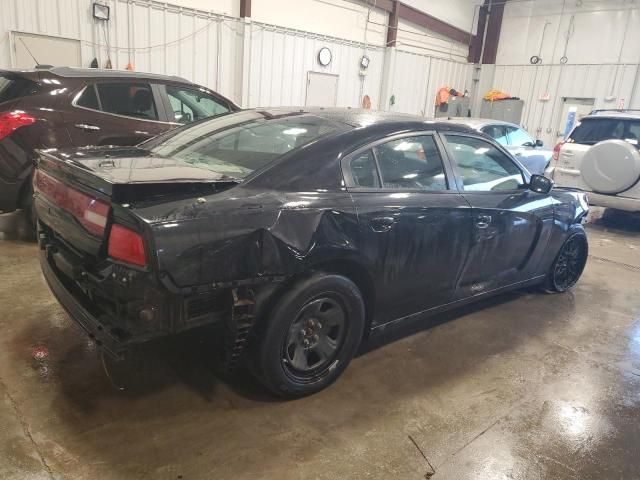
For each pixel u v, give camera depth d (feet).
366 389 8.75
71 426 7.15
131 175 6.77
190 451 6.88
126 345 6.44
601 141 22.34
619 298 14.49
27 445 6.70
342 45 34.81
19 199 13.85
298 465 6.82
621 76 40.45
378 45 37.65
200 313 6.80
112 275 6.39
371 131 8.92
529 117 45.85
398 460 7.08
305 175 7.88
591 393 9.29
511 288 12.48
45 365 8.54
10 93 13.71
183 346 9.46
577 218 13.74
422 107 43.19
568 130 43.70
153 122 15.98
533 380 9.56
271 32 30.27
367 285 8.78
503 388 9.19
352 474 6.75
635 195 21.43
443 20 42.60
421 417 8.10
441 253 9.70
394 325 9.68
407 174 9.30
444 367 9.75
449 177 10.06
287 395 8.13
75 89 14.44
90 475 6.31
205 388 8.30
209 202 6.74
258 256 6.98
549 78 44.21
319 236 7.56
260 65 30.32
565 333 11.80
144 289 6.25
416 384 9.05
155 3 25.44
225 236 6.64
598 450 7.70
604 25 40.81
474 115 48.47
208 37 27.84
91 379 8.27
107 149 9.16
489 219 10.57
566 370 10.06
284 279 7.32
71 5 23.11
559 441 7.82
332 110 10.21
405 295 9.48
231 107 18.40
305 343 8.08
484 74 47.44
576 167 23.29
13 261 12.81
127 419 7.41
